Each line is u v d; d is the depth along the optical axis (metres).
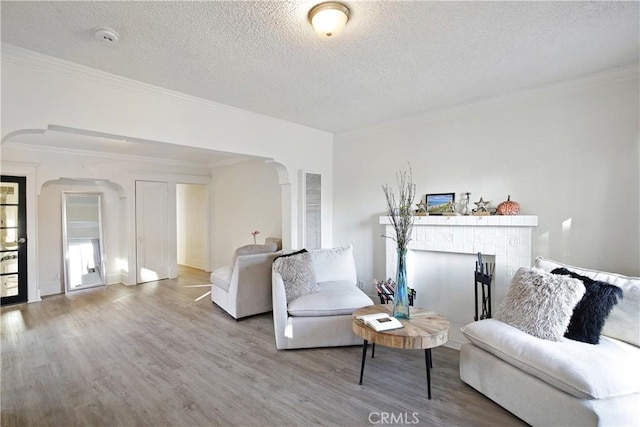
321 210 4.74
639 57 2.49
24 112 2.30
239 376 2.60
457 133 3.67
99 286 5.80
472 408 2.18
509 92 3.23
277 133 4.11
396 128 4.20
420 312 2.72
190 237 7.95
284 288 3.20
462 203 3.63
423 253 3.90
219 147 3.49
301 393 2.36
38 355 2.99
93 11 1.85
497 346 2.19
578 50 2.38
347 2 1.80
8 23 1.95
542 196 3.11
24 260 4.77
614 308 2.17
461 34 2.15
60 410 2.16
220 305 4.43
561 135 3.00
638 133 2.64
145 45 2.24
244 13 1.89
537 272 2.45
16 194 4.71
